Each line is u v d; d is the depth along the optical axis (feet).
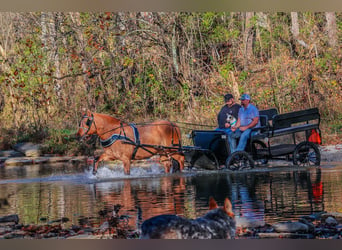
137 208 34.30
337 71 95.76
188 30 98.53
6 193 43.60
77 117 88.99
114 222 30.50
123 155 51.88
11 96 92.07
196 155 53.57
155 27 95.45
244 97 51.16
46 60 92.48
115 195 40.19
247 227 28.89
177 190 41.55
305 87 91.81
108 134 51.70
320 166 53.72
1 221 32.35
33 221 32.19
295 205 33.99
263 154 52.08
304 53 100.78
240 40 102.42
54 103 91.86
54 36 91.25
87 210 34.65
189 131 77.41
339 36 101.81
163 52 95.04
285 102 90.53
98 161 52.37
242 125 51.39
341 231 28.09
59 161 73.67
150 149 52.60
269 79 94.48
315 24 104.06
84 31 91.45
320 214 31.09
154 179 49.03
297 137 62.13
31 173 59.77
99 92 92.94
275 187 41.19
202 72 94.58
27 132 86.74
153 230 21.16
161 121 53.72
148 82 93.86
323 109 87.35
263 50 103.30
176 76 93.56
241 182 44.57
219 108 87.45
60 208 35.81
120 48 93.30
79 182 49.19
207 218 21.79
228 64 95.14
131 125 52.65
